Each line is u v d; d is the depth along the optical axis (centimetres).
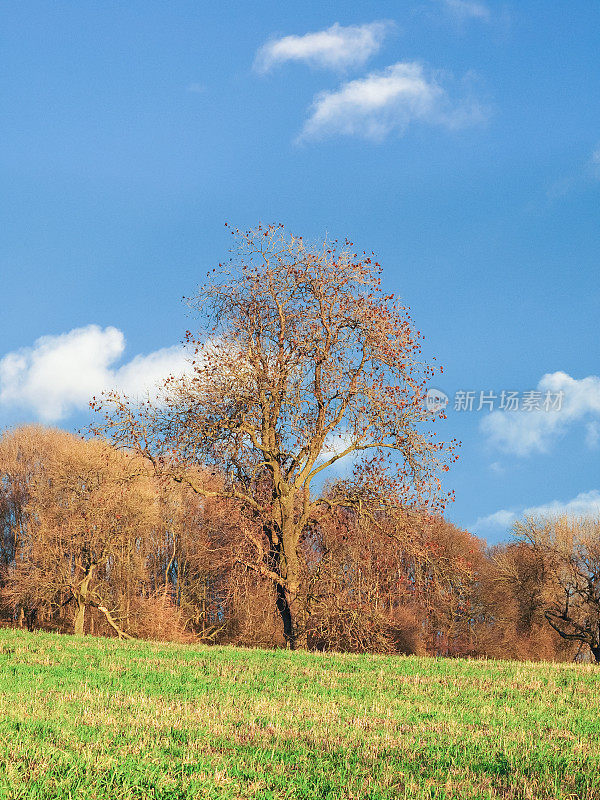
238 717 1284
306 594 3162
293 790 872
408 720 1309
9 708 1234
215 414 3027
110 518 4662
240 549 3203
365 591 3155
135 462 3291
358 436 3028
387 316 3048
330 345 3038
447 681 1773
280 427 3056
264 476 3200
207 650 2302
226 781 879
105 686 1538
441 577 3112
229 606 4559
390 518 3128
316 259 3075
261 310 3117
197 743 1070
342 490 3173
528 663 2225
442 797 877
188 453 3005
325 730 1203
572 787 923
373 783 918
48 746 956
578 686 1738
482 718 1338
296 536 3148
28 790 790
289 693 1545
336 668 1953
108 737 1055
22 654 2062
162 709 1302
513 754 1064
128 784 831
